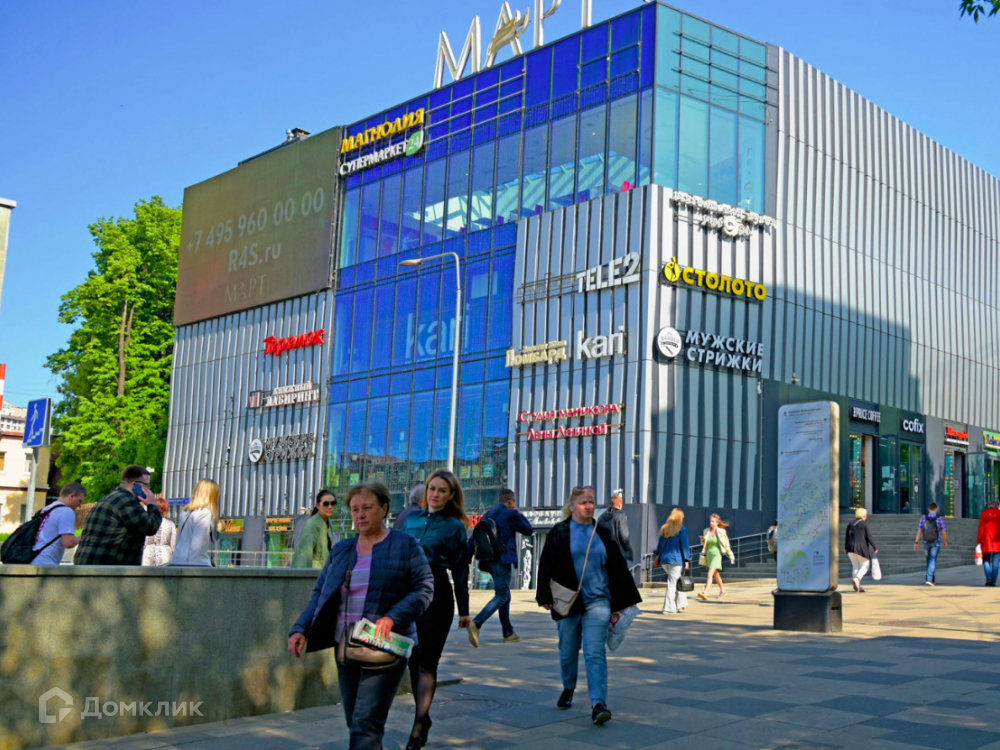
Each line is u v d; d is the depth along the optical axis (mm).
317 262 47500
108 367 56344
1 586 7156
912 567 29344
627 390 32750
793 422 15234
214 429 52344
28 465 73562
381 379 43188
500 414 36938
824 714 8320
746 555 33281
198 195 56125
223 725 8211
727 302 34375
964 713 8297
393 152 44219
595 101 35625
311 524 10711
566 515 8789
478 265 39219
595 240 34625
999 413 46500
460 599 8336
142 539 9070
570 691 8789
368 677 5902
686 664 11359
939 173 44094
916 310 42062
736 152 35375
